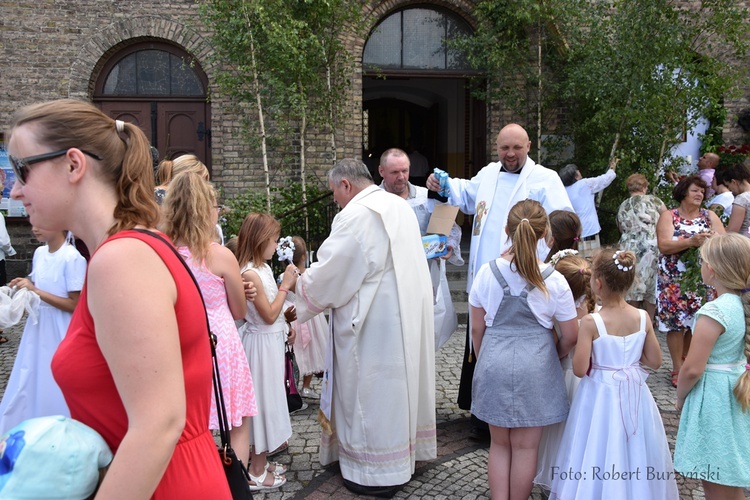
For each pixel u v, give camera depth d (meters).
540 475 3.27
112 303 1.21
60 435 1.24
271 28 7.51
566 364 3.36
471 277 4.35
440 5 9.23
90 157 1.33
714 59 8.09
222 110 8.74
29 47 8.50
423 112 13.86
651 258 6.25
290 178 8.82
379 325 3.40
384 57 9.30
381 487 3.41
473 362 4.25
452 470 3.74
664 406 4.75
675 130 8.31
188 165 3.47
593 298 3.45
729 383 2.78
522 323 3.07
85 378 1.28
